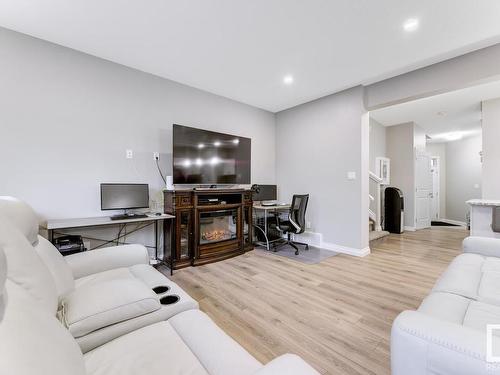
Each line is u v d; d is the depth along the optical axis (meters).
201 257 3.19
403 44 2.47
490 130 4.05
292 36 2.36
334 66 2.95
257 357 1.48
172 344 0.96
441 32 2.26
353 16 2.07
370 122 5.45
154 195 3.25
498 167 3.97
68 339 0.70
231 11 2.03
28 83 2.41
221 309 2.04
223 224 3.72
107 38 2.43
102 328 1.01
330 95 3.91
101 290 1.16
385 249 3.97
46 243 1.41
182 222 3.09
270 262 3.28
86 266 1.62
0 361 0.44
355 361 1.45
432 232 5.52
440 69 2.82
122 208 2.83
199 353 0.91
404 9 1.97
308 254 3.66
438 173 7.49
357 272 2.89
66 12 2.05
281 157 4.77
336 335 1.70
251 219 3.88
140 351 0.92
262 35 2.36
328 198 3.97
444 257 3.51
